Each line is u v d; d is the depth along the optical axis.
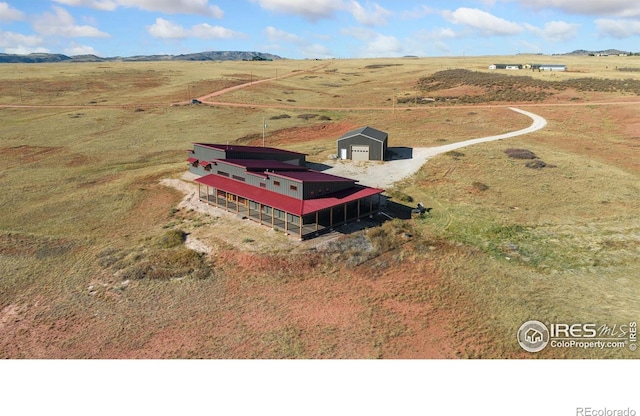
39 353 21.67
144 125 81.19
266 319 24.36
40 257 32.56
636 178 49.56
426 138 70.50
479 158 57.09
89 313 25.25
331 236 34.78
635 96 94.88
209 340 22.56
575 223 37.81
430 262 31.09
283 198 36.81
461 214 40.12
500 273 29.25
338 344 22.03
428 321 23.98
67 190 47.97
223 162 43.19
